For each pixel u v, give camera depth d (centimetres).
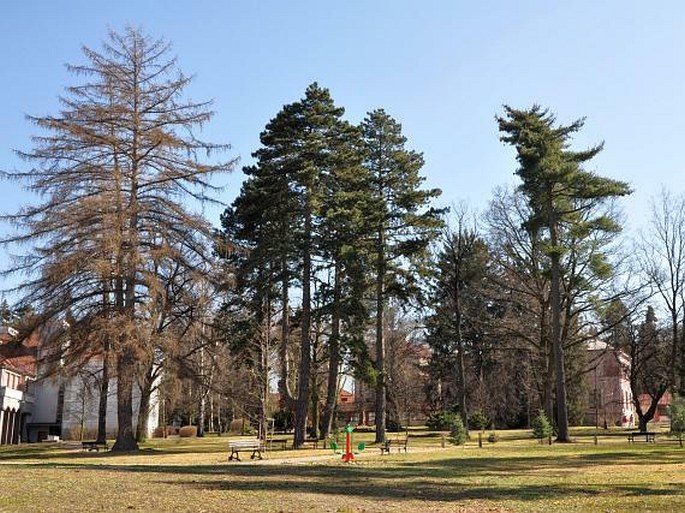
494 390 6719
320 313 4122
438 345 6875
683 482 1780
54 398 6875
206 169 3634
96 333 3228
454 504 1364
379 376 4122
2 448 4994
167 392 3588
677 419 3581
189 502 1322
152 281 3300
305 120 4122
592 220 4128
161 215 3531
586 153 4097
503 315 6391
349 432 2841
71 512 1162
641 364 6216
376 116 4378
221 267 3691
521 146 4094
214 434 7312
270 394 5931
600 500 1425
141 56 3675
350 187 4169
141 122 3616
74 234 3359
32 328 3394
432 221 4178
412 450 3619
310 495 1473
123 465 2439
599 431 5816
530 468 2369
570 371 6384
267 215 4150
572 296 4953
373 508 1279
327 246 4006
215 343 3953
